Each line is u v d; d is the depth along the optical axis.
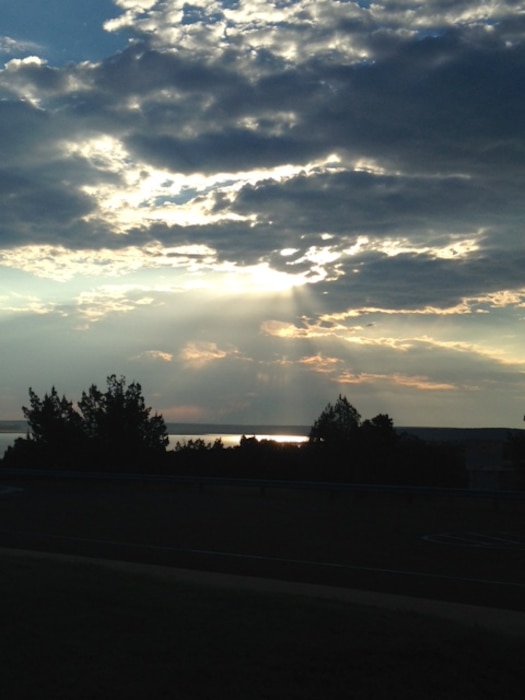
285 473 42.94
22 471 41.75
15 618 9.02
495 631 9.49
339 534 22.47
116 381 48.34
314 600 11.09
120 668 7.39
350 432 47.53
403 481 41.62
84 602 9.96
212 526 24.16
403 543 20.83
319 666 7.54
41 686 6.96
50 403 47.34
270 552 19.11
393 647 8.08
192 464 45.00
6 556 14.62
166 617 9.23
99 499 33.12
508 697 7.14
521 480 41.97
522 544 20.78
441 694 7.08
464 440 48.94
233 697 6.86
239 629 8.73
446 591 14.46
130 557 18.22
